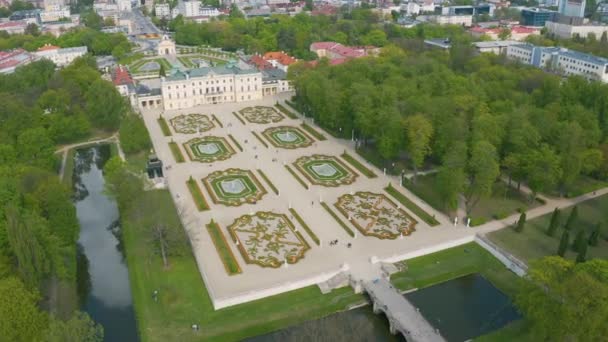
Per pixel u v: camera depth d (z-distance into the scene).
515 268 155.38
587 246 165.88
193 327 131.50
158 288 146.88
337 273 151.75
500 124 199.38
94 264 165.88
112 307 144.12
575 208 171.12
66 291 147.12
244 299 141.12
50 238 141.75
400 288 147.75
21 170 175.75
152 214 188.12
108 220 196.38
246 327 132.12
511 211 190.00
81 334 109.31
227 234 174.00
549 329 111.75
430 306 142.00
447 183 174.12
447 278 153.62
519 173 190.25
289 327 133.12
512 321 135.25
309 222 181.75
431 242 168.38
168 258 161.25
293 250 163.88
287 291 146.00
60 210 159.12
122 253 172.25
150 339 128.38
